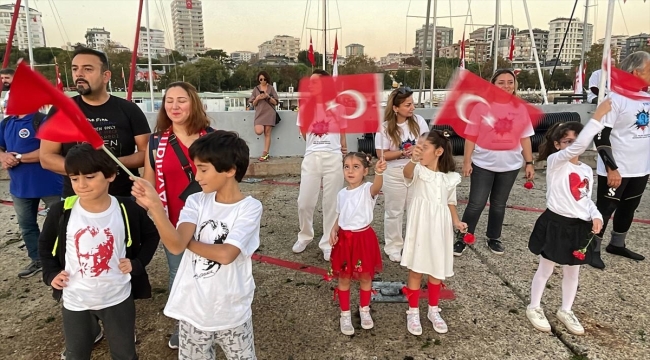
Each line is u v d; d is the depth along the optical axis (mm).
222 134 1938
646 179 3932
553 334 2961
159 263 4145
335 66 9750
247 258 2035
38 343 2887
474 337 2930
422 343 2867
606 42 2906
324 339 2922
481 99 3219
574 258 2846
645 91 3887
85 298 2109
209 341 2000
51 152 2668
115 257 2174
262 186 7023
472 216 4285
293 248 4371
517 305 3330
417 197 2998
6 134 3688
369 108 3094
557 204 2916
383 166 2941
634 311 3205
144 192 1692
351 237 2928
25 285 3711
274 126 8117
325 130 3967
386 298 3441
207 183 1895
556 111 9023
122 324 2232
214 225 1976
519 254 4289
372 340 2906
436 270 2887
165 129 2646
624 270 3875
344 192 3104
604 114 2699
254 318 3178
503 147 3279
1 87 4340
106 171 2086
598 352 2744
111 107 2760
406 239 3045
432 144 2943
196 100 2607
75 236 2107
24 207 3738
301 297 3486
